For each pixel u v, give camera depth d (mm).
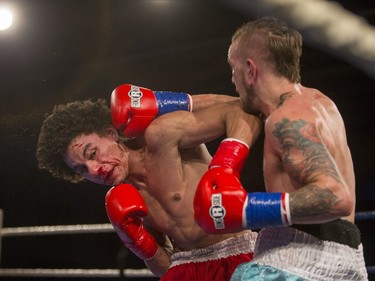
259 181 9023
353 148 9227
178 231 3375
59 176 3564
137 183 3430
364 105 9172
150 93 3297
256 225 2596
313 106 2711
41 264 9758
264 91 2811
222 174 2686
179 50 10125
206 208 2625
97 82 10211
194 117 3199
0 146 8211
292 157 2594
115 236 9609
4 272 6172
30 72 9672
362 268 2803
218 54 10039
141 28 9984
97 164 3305
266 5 4414
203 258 3357
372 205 8953
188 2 9164
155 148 3266
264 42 2805
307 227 2715
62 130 3336
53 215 9555
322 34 4777
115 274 5480
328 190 2496
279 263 2693
